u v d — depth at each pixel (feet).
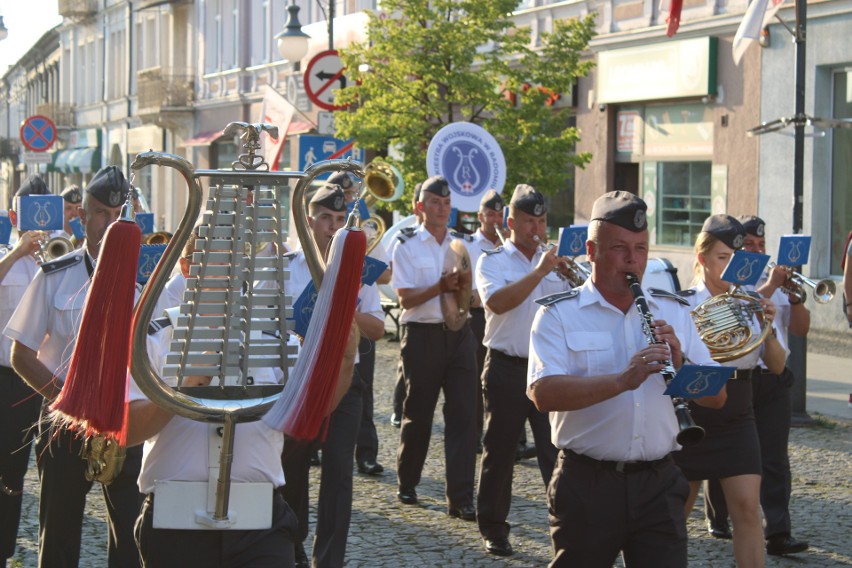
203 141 124.16
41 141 86.17
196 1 130.93
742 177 60.18
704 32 61.36
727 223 21.33
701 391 14.73
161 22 142.92
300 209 12.81
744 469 19.74
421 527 25.62
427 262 28.37
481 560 23.25
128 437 13.15
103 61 169.58
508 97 57.36
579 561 15.44
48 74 214.48
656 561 15.24
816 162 57.36
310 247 12.92
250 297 12.80
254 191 12.70
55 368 17.92
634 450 15.17
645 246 15.61
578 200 71.05
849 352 52.85
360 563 22.95
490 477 23.65
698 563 23.12
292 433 12.10
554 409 15.17
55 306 17.71
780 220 58.18
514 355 23.77
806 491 28.55
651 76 64.59
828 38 56.03
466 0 54.75
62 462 17.84
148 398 12.57
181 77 131.03
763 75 58.59
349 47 56.08
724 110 60.95
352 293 12.21
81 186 178.40
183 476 13.44
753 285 22.21
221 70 124.26
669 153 64.85
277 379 14.17
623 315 15.62
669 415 15.40
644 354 14.48
